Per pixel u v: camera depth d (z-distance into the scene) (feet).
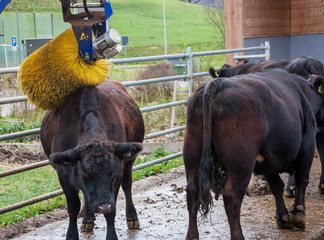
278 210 16.49
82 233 16.44
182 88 38.22
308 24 42.34
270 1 40.63
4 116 36.68
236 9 37.93
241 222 17.12
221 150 13.11
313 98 18.15
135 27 171.32
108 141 12.41
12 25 100.63
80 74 14.30
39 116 35.32
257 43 39.34
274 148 14.29
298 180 16.58
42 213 19.33
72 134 13.96
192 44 149.07
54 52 14.28
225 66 25.81
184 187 22.03
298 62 22.07
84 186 12.19
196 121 13.73
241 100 13.15
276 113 14.14
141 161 26.89
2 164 27.68
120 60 21.40
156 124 36.04
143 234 16.24
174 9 200.34
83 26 14.37
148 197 20.51
